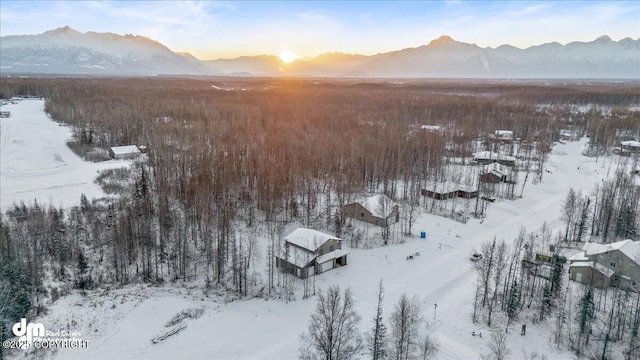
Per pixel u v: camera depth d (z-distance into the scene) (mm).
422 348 48875
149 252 70250
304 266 65938
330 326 46250
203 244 78812
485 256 65375
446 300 62094
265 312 59125
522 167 138250
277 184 96000
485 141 166375
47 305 58594
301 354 49188
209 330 55031
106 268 70375
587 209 89562
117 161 133625
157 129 150000
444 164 134500
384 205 88562
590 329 52188
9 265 59312
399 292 63781
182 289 65312
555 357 49688
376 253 76625
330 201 100188
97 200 99000
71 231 81188
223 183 93750
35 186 109438
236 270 67750
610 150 157625
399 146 127062
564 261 70312
